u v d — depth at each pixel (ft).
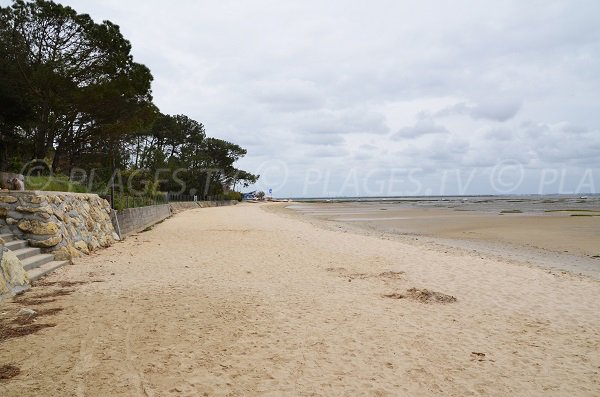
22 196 36.27
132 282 30.04
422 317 22.82
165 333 19.40
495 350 18.24
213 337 19.04
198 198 217.15
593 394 14.37
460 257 44.01
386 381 15.01
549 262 46.06
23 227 35.55
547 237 70.59
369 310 24.02
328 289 29.22
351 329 20.61
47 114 73.92
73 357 16.42
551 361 17.15
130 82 76.07
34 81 67.56
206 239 59.16
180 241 56.49
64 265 35.91
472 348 18.42
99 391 13.70
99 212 52.03
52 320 20.93
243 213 139.95
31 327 19.80
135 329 19.83
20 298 25.11
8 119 68.74
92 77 76.13
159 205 100.89
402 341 19.08
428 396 13.98
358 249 50.06
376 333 20.10
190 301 25.07
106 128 81.05
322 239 60.80
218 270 35.55
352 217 136.98
